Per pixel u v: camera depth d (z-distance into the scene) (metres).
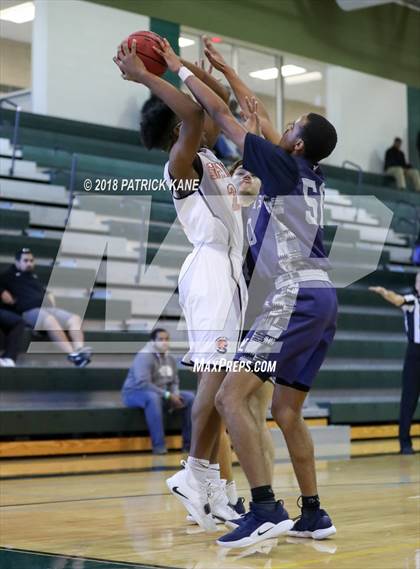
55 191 11.66
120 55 3.56
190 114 3.52
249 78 15.95
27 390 9.16
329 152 3.59
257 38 12.66
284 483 6.39
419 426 11.95
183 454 8.98
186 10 11.66
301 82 16.66
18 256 9.40
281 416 3.64
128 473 7.32
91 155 12.26
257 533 3.38
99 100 13.39
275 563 3.12
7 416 8.49
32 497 5.58
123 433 9.35
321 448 10.01
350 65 14.02
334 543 3.57
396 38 14.75
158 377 9.13
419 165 17.67
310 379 3.57
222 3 12.16
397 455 9.29
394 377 12.34
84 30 13.25
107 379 9.72
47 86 12.98
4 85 13.15
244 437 3.40
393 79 14.74
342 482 6.41
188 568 3.04
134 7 11.14
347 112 16.92
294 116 16.64
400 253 14.81
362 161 17.09
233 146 13.47
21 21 13.09
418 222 15.52
